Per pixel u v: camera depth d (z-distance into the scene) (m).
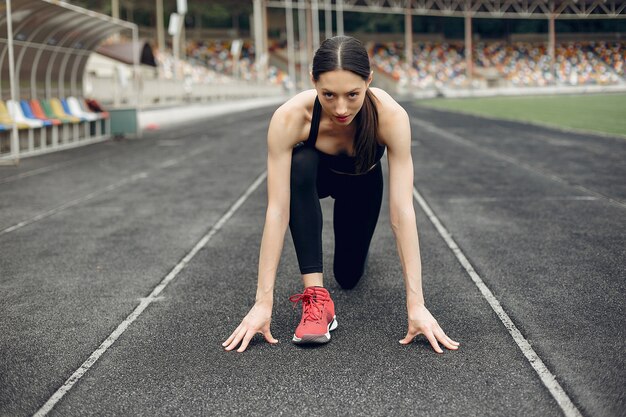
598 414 2.36
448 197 7.31
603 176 8.75
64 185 8.62
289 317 3.51
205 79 40.94
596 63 64.75
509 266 4.46
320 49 2.56
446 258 4.70
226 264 4.66
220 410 2.46
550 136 15.12
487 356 2.91
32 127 12.24
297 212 3.11
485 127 18.62
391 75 62.66
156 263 4.71
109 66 25.75
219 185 8.45
